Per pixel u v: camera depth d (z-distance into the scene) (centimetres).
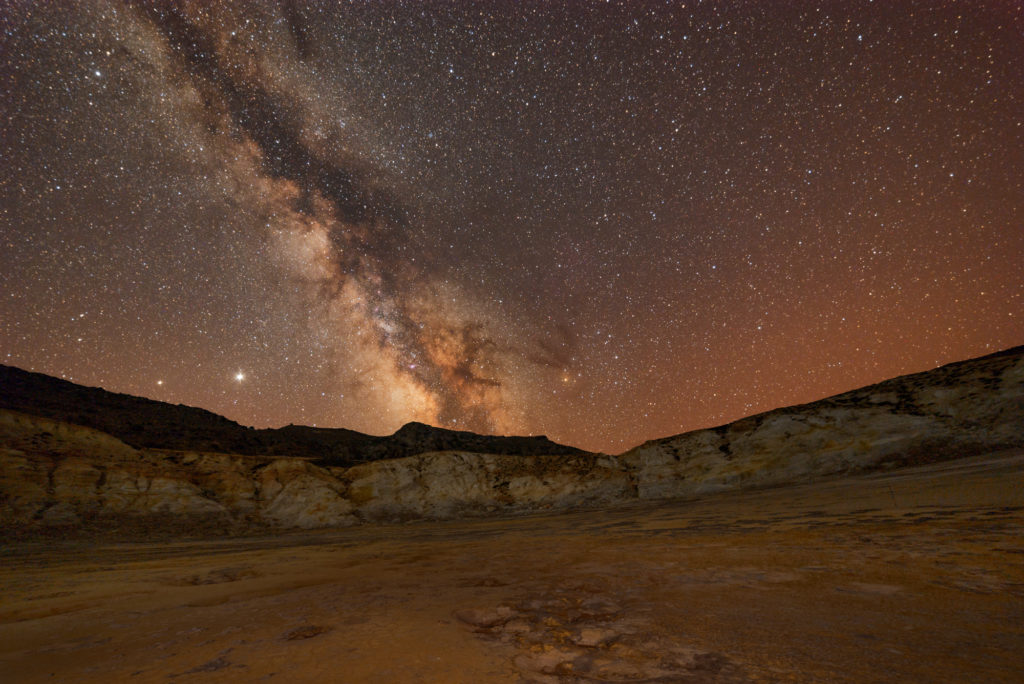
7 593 1335
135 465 4062
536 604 693
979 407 2959
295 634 611
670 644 471
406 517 4272
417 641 540
